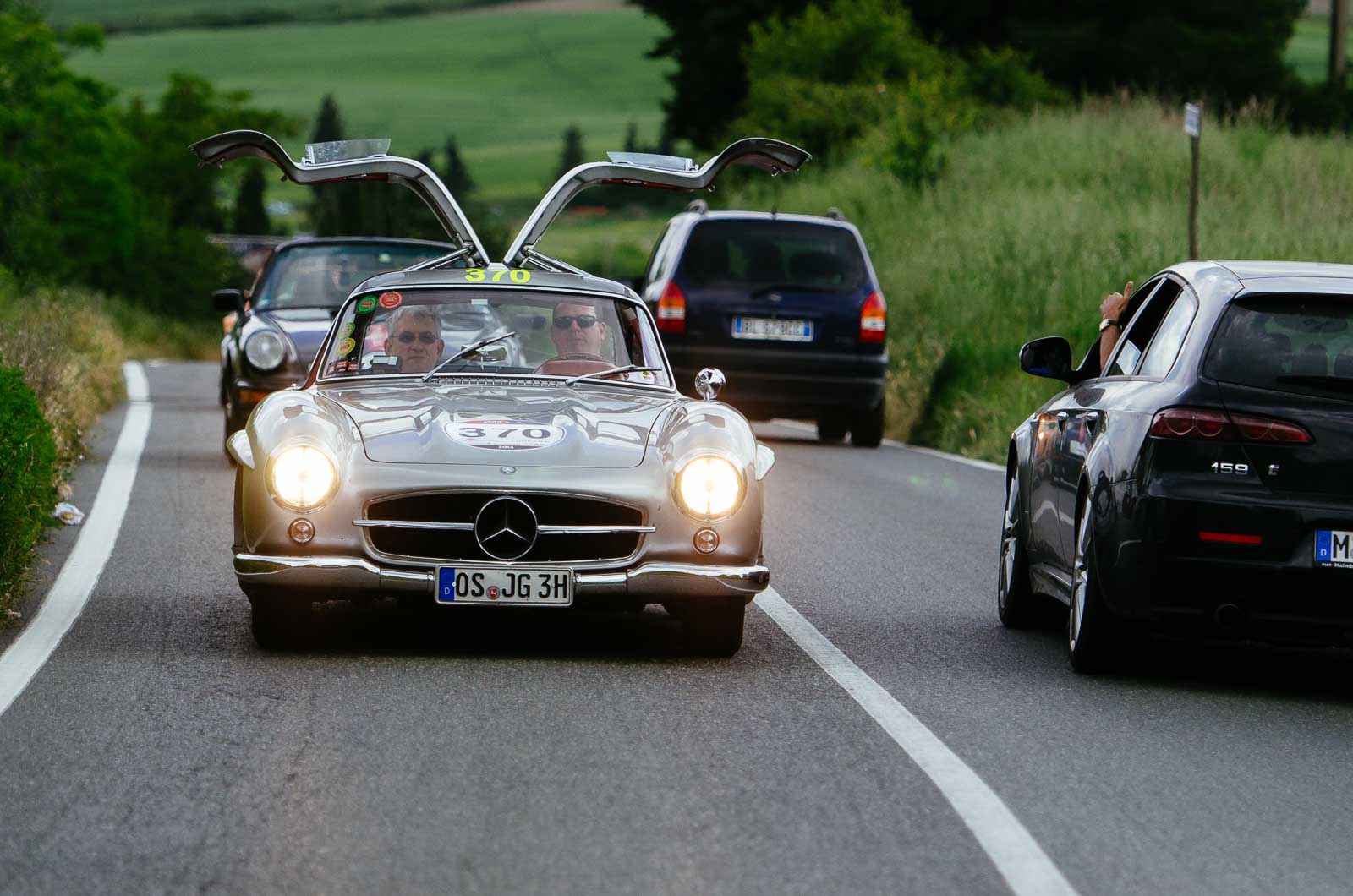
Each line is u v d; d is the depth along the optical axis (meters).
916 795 11.88
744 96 122.69
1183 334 16.23
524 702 14.41
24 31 98.00
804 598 20.25
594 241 184.50
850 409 40.06
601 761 12.59
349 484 15.68
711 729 13.65
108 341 59.09
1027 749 13.32
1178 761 13.16
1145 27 110.25
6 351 30.59
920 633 18.34
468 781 11.98
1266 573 15.10
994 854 10.58
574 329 18.84
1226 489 15.22
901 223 69.56
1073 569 16.75
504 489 15.65
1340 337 15.65
